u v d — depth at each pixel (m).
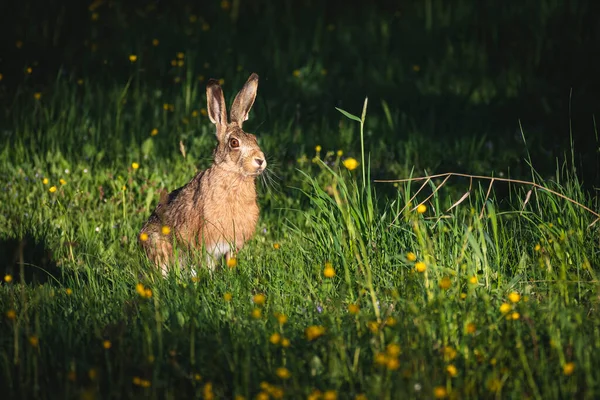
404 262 8.94
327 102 19.66
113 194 13.31
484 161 15.28
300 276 9.12
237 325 7.88
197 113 17.95
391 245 9.43
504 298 8.43
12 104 18.23
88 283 9.80
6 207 12.75
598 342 7.18
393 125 17.92
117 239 11.95
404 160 15.70
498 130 17.52
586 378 6.68
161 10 24.92
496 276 8.98
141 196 13.27
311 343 7.37
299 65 22.12
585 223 9.95
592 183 13.42
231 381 7.02
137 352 7.33
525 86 19.83
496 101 19.31
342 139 16.83
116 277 9.88
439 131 17.80
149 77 20.81
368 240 9.55
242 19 24.88
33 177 13.88
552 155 15.16
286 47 23.36
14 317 7.74
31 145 15.69
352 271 9.13
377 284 8.88
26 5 24.00
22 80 20.36
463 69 21.58
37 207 12.74
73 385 6.93
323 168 14.26
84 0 24.25
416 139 16.88
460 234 9.62
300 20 25.11
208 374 7.01
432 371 6.81
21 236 11.49
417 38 23.56
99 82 20.27
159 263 10.39
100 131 17.00
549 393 6.50
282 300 8.64
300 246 10.05
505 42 22.78
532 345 7.26
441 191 13.78
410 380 6.54
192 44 23.03
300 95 20.09
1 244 11.34
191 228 10.86
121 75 20.89
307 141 16.92
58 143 15.84
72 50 22.16
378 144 16.75
